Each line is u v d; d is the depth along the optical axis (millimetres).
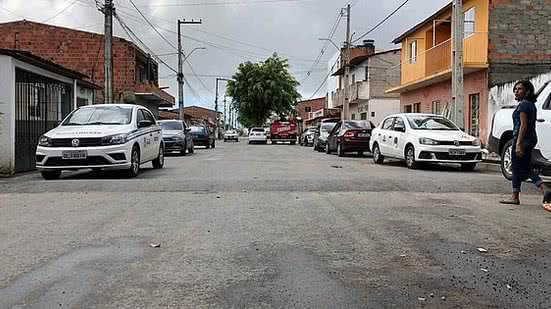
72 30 38375
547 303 4297
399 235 6512
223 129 119000
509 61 21531
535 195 9703
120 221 7320
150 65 44438
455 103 17953
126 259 5496
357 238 6367
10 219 7480
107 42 21547
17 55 13984
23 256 5605
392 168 15977
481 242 6168
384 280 4852
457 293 4523
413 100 30375
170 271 5102
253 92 58094
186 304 4273
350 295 4469
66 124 13195
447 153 14906
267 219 7449
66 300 4352
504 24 21547
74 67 38375
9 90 13891
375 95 39469
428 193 9898
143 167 16125
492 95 21156
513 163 8695
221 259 5496
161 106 49500
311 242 6180
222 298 4406
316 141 30094
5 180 12352
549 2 21625
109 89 21531
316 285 4711
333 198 9273
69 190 10211
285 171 14375
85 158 11977
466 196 9570
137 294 4496
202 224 7125
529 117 8508
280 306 4227
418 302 4320
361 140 22734
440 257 5566
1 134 13820
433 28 25953
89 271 5098
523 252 5754
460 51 17906
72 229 6840
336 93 47594
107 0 21469
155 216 7660
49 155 11984
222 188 10430
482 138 21844
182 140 24219
